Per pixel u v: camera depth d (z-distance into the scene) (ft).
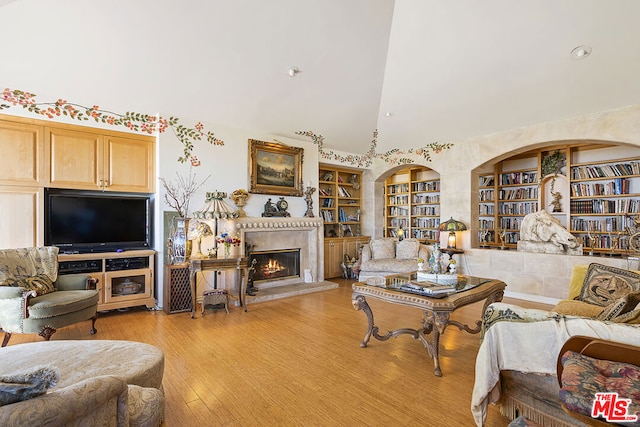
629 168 16.34
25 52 10.41
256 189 16.87
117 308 13.06
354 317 12.95
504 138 16.71
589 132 14.07
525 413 5.84
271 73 13.39
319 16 11.25
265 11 10.66
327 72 13.99
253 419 6.35
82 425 3.43
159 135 14.07
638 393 4.09
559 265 14.79
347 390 7.45
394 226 25.99
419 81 14.75
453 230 17.75
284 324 12.09
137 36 10.68
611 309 6.36
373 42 12.98
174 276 13.35
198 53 11.75
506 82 13.47
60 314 9.73
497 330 5.96
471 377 8.09
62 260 11.82
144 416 4.51
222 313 13.48
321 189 22.56
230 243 14.53
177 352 9.48
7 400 2.92
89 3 9.43
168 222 14.10
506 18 10.84
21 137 11.69
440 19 11.52
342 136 19.60
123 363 5.84
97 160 13.12
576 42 11.03
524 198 19.79
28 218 11.84
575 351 5.16
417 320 12.53
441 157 19.33
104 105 13.08
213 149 15.55
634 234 13.38
